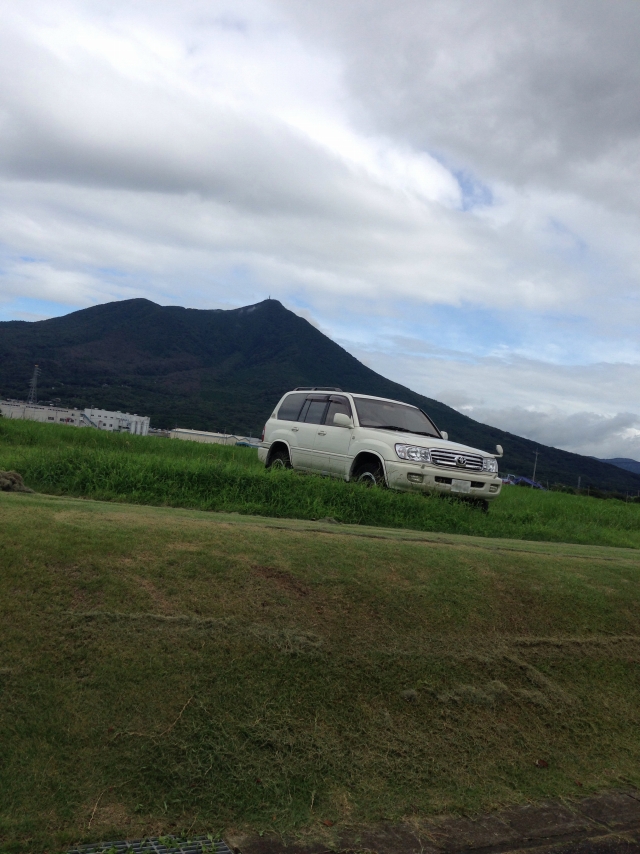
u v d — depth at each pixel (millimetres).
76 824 2695
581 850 3086
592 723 4047
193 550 4414
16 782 2768
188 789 2949
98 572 3908
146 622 3627
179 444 19016
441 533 8258
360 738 3447
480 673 4109
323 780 3188
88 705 3127
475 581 4988
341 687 3668
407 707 3707
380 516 9211
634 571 6008
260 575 4324
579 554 6734
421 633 4254
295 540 5027
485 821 3197
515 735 3783
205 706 3287
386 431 10859
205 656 3531
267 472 10055
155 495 8836
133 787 2891
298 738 3320
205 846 2723
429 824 3109
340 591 4387
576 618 4926
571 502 18031
